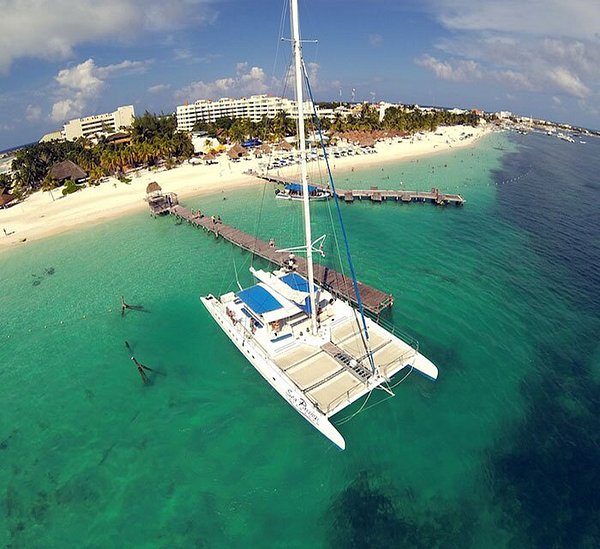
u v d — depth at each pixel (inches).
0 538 601.6
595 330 974.4
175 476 677.9
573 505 593.0
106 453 729.0
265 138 4010.8
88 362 979.3
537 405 765.9
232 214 2079.2
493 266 1327.5
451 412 756.6
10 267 1582.2
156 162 3353.8
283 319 903.1
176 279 1379.2
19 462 724.0
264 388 852.6
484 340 949.8
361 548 554.3
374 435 715.4
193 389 864.3
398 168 3058.6
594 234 1606.8
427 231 1680.6
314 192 2288.4
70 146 3978.8
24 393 892.6
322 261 1429.6
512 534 560.4
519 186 2466.8
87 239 1831.9
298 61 663.8
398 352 829.2
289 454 700.7
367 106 5841.5
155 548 574.9
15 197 2657.5
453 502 604.7
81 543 588.4
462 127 5900.6
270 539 576.1
